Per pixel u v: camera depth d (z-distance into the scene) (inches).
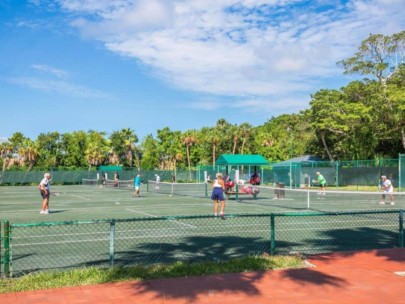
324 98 2391.7
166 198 1282.0
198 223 618.2
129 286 285.3
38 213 822.5
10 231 308.5
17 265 355.6
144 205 1003.3
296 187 1934.1
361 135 2261.3
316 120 2439.7
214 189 699.4
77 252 409.4
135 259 378.3
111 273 309.3
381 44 2272.4
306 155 2642.7
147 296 263.1
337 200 1202.6
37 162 3695.9
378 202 1129.4
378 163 1811.0
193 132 3873.0
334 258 375.9
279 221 642.8
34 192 1861.5
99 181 2682.1
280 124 4500.5
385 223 625.9
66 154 3870.6
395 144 2425.0
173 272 314.8
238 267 331.3
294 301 256.2
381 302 255.8
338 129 2349.9
